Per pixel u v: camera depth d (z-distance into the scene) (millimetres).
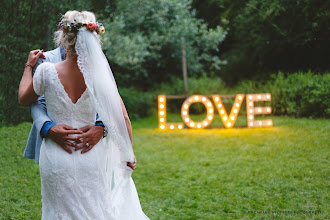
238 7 16078
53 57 3100
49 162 2506
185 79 13523
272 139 8281
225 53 16547
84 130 2586
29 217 4070
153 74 15117
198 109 13484
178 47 14000
